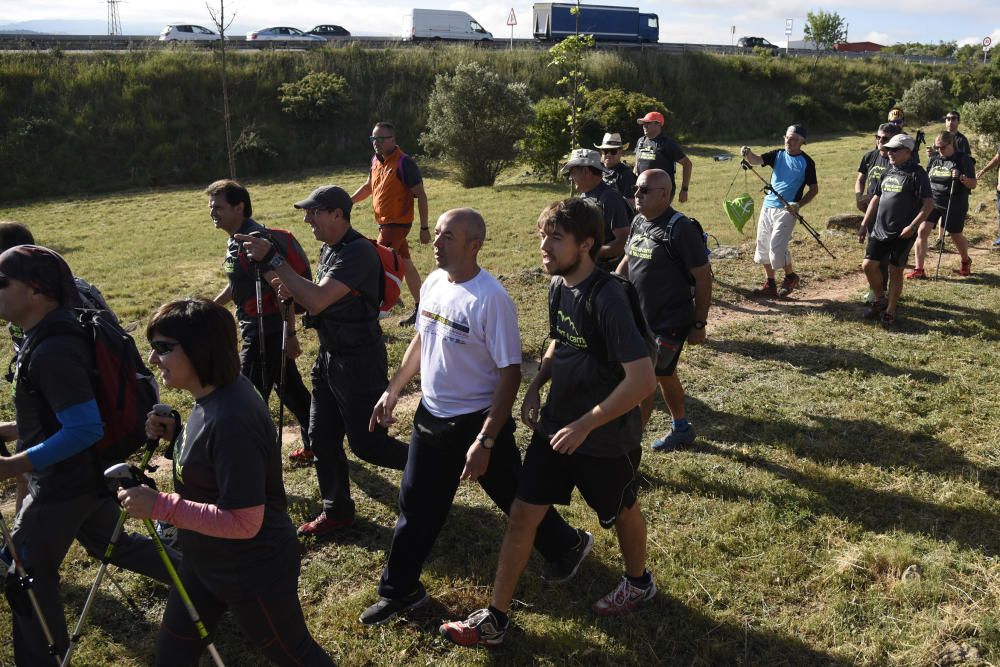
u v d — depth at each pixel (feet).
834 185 58.54
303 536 14.26
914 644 11.36
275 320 16.40
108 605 12.51
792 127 28.66
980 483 15.75
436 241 11.14
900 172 24.73
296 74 96.68
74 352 9.55
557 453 10.96
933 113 117.29
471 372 11.35
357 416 13.76
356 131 93.66
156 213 63.41
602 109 88.48
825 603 12.34
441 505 11.85
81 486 10.14
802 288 31.42
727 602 12.43
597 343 10.46
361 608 12.36
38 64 86.79
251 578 8.75
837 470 16.31
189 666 9.32
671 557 13.47
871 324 26.07
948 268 33.65
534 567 13.42
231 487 8.19
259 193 72.74
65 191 76.02
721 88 118.42
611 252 20.52
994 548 13.58
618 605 12.11
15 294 9.46
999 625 11.48
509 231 44.19
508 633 11.80
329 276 13.16
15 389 9.86
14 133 78.74
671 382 17.11
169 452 9.39
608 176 25.08
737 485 15.87
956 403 19.62
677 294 16.69
